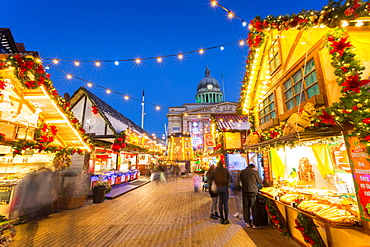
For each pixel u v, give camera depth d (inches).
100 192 329.1
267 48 201.9
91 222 217.2
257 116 243.6
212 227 197.0
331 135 107.7
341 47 92.6
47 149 269.4
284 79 174.4
